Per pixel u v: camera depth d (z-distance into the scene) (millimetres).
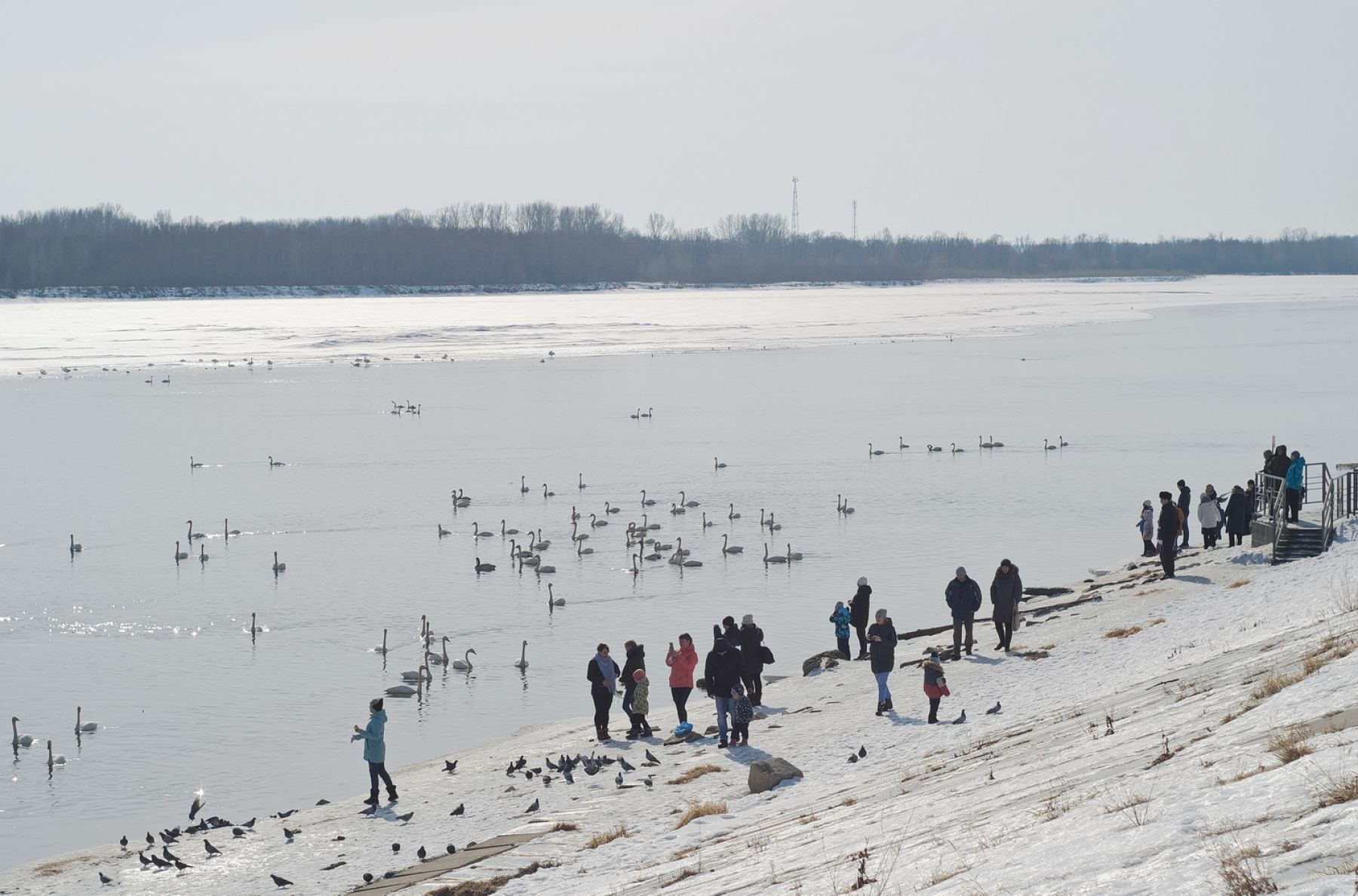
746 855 33750
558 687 75688
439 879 39688
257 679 77312
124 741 66625
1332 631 41125
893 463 157750
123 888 46031
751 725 57781
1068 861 21188
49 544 115500
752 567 105375
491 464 160875
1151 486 137625
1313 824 18359
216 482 148500
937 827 30000
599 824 44469
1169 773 26453
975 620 76562
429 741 66375
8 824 56000
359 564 108188
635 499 137500
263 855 48406
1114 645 58219
